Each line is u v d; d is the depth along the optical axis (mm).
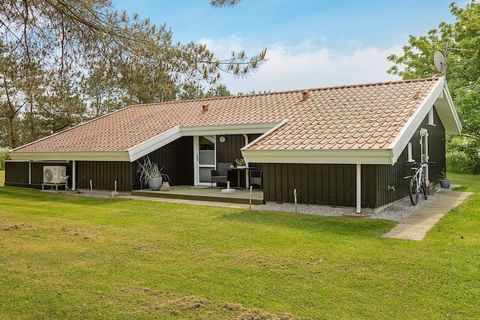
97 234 7605
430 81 12648
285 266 5527
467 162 23812
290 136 10719
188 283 4934
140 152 13445
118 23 6848
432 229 7715
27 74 7191
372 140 9102
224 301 4367
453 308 4160
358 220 8523
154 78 7281
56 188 15258
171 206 10961
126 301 4391
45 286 4848
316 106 12930
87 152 14000
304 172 10211
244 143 14258
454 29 25484
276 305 4258
